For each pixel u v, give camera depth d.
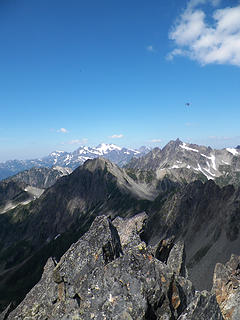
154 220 167.88
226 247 85.62
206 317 17.52
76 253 25.95
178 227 143.12
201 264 84.44
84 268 24.23
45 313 24.53
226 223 98.00
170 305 19.53
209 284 65.62
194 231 126.56
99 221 29.25
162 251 38.66
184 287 21.58
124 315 18.16
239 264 37.03
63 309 22.59
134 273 20.89
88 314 18.70
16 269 196.12
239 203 102.50
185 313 17.53
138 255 22.47
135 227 42.16
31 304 26.45
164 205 179.12
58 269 24.97
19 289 158.12
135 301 18.92
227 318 28.03
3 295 155.62
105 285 20.66
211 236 104.00
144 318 18.19
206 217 129.50
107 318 18.14
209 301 18.48
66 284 23.97
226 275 35.25
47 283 28.70
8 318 26.25
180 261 35.94
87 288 22.28
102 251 25.22
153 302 19.23
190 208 149.75
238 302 28.89
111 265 22.44
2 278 186.50
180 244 38.78
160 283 20.20
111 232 27.67
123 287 20.02
